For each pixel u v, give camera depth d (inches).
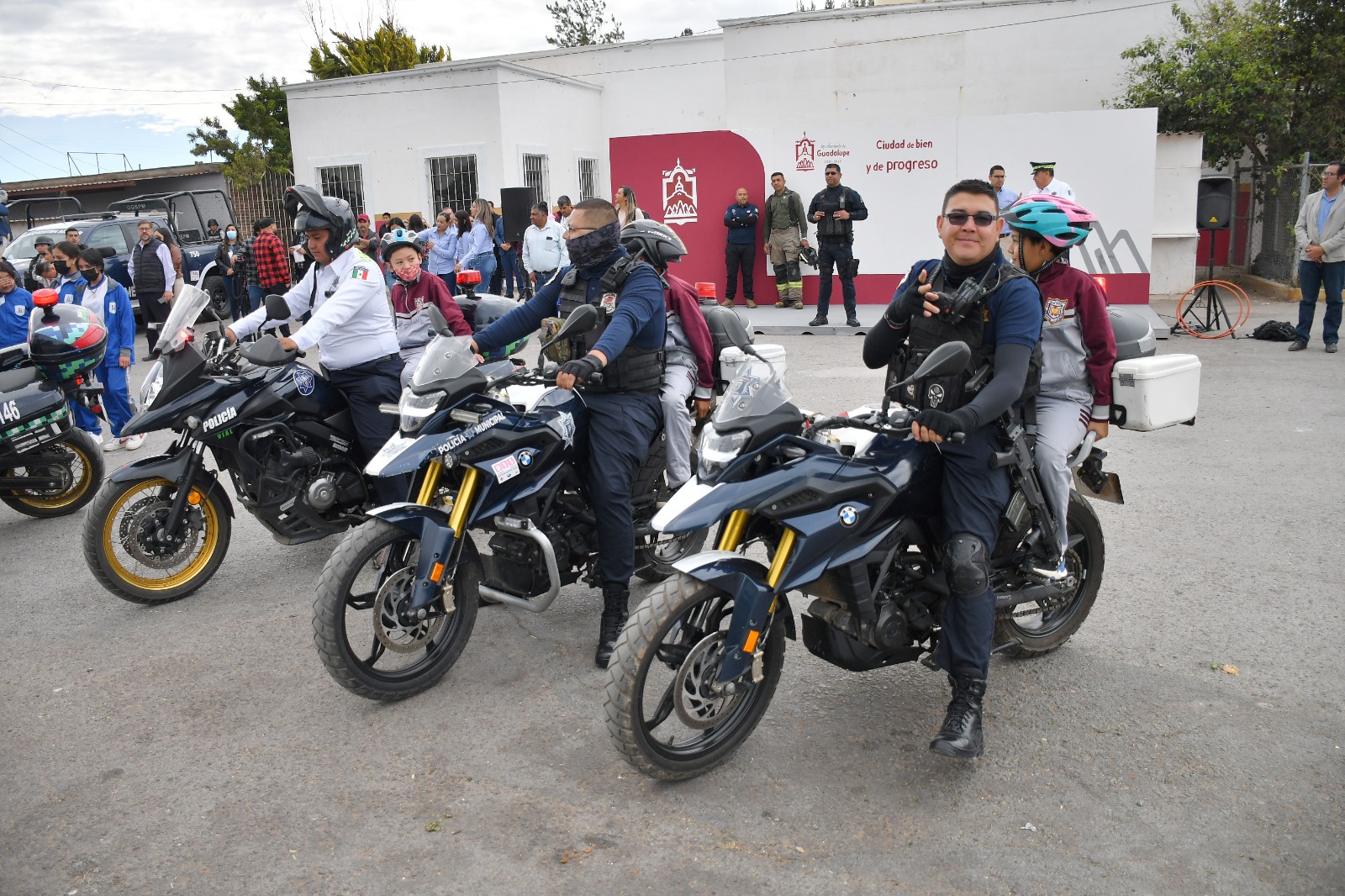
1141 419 156.0
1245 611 177.5
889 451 130.6
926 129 579.5
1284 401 330.0
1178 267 638.5
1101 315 149.6
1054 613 164.7
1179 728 141.3
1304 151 655.8
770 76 818.8
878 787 130.3
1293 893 108.3
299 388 200.8
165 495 201.6
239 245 676.7
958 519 129.6
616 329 150.6
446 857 118.8
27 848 123.0
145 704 159.0
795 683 159.0
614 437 161.6
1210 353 422.3
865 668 135.0
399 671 156.5
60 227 653.9
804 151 595.5
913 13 778.8
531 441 157.0
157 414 190.7
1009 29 763.4
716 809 126.5
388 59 1327.5
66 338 248.1
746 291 607.2
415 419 152.9
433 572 150.2
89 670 172.1
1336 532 213.0
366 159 852.6
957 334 126.2
